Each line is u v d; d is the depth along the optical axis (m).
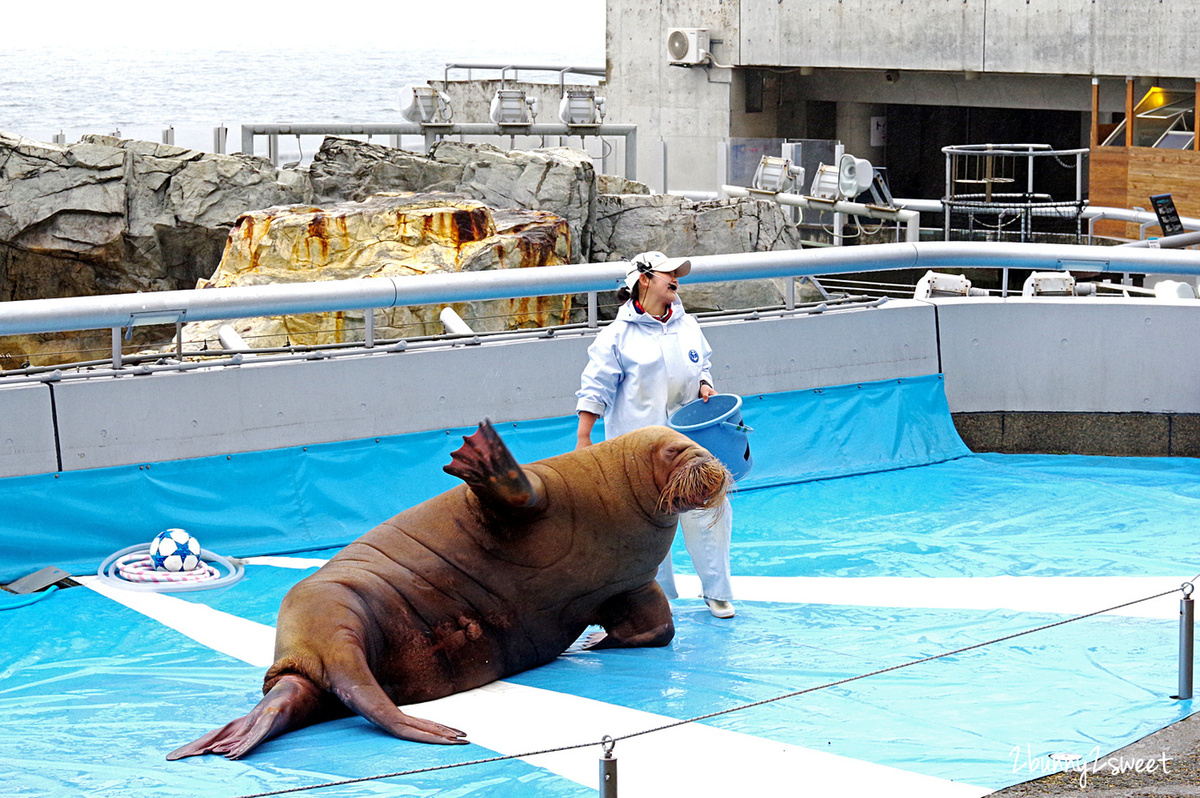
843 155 22.30
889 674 5.79
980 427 11.38
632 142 26.44
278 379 8.98
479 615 5.86
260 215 14.27
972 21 27.64
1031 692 5.46
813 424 10.69
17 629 7.22
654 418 6.94
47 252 17.58
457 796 4.46
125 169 17.94
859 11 29.36
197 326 12.36
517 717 5.37
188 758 4.92
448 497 6.00
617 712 5.37
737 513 9.68
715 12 31.83
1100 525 9.01
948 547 8.58
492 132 25.39
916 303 11.23
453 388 9.56
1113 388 11.15
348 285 9.17
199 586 7.96
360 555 5.82
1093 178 25.19
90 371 8.70
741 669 6.00
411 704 5.73
